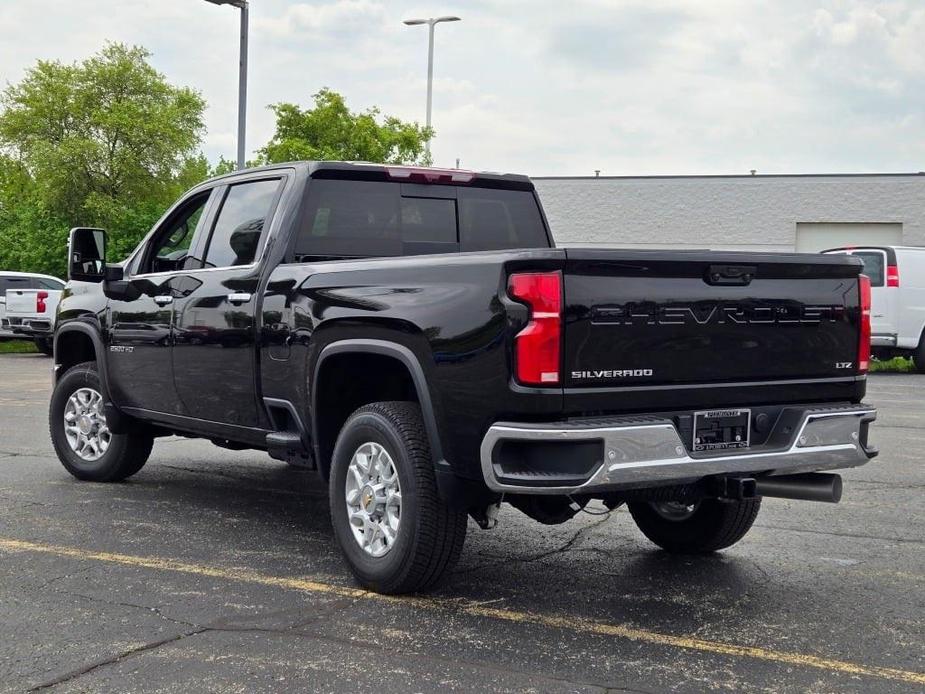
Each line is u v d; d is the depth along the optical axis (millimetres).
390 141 31906
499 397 4223
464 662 3984
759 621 4531
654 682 3795
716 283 4512
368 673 3861
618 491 4473
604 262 4223
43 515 6484
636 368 4312
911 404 13320
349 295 4996
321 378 5148
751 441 4637
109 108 34469
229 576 5164
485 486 4430
